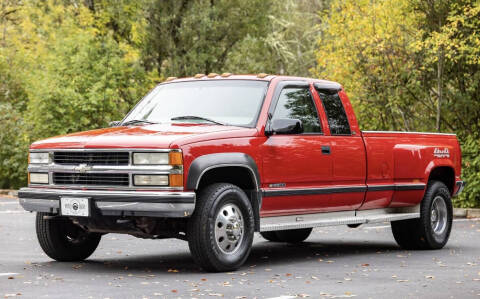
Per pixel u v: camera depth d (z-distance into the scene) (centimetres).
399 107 1970
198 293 723
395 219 1098
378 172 1076
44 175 909
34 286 763
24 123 2473
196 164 832
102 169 855
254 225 905
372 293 732
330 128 1016
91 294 716
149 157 831
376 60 1922
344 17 2000
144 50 2888
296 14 3641
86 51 2414
